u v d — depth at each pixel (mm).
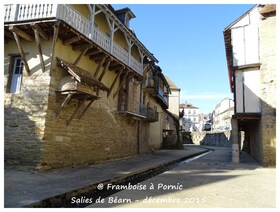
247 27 14203
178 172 9938
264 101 12766
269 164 12141
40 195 5465
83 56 11219
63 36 9562
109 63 12039
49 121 8789
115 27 13734
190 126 82375
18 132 8852
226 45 16172
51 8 8672
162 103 25719
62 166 9320
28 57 9414
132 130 16781
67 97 9047
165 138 28188
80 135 10555
